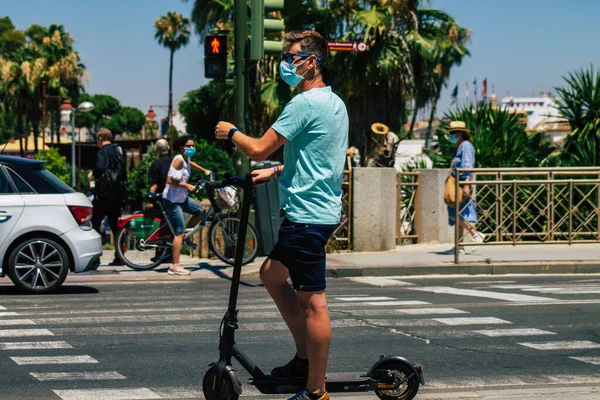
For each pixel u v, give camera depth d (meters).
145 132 109.50
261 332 7.76
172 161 12.62
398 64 28.80
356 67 28.83
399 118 29.67
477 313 8.81
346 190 14.68
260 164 11.54
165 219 12.41
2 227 10.24
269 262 4.81
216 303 9.57
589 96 17.95
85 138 110.94
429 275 12.60
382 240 14.58
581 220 13.25
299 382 4.80
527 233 13.18
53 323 8.23
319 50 4.62
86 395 5.58
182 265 13.15
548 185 13.16
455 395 5.36
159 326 8.06
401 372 5.01
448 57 47.44
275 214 11.32
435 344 7.29
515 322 8.30
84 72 70.75
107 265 13.34
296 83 4.64
